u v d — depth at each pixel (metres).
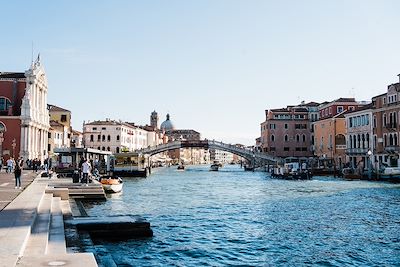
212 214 25.14
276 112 99.88
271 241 17.20
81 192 29.64
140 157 68.81
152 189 45.19
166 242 16.75
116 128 113.31
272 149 98.56
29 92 57.50
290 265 13.67
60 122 83.19
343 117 77.94
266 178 69.94
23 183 28.41
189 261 14.23
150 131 146.75
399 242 16.78
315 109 99.31
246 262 14.10
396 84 59.28
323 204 29.62
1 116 55.62
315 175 69.94
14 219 12.88
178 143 93.56
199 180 64.50
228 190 44.06
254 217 23.75
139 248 15.67
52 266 7.90
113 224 16.67
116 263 13.81
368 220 22.19
